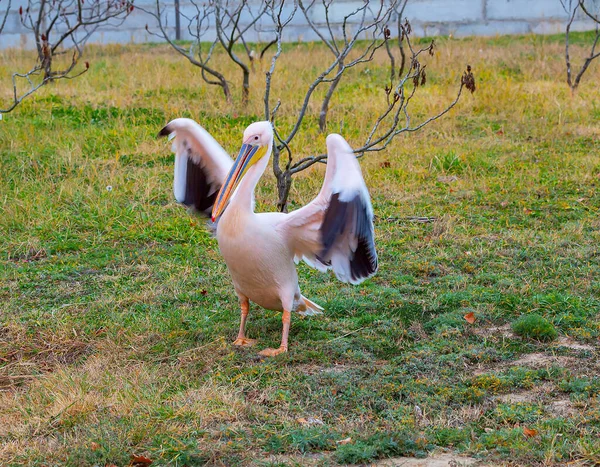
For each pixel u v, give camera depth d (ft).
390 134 34.19
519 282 28.19
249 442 18.06
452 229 33.81
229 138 48.52
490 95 57.62
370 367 22.02
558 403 19.86
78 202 37.58
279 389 20.75
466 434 18.17
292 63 68.85
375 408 19.83
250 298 24.13
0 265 31.01
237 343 23.93
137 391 20.66
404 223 35.17
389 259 31.17
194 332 24.68
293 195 38.81
